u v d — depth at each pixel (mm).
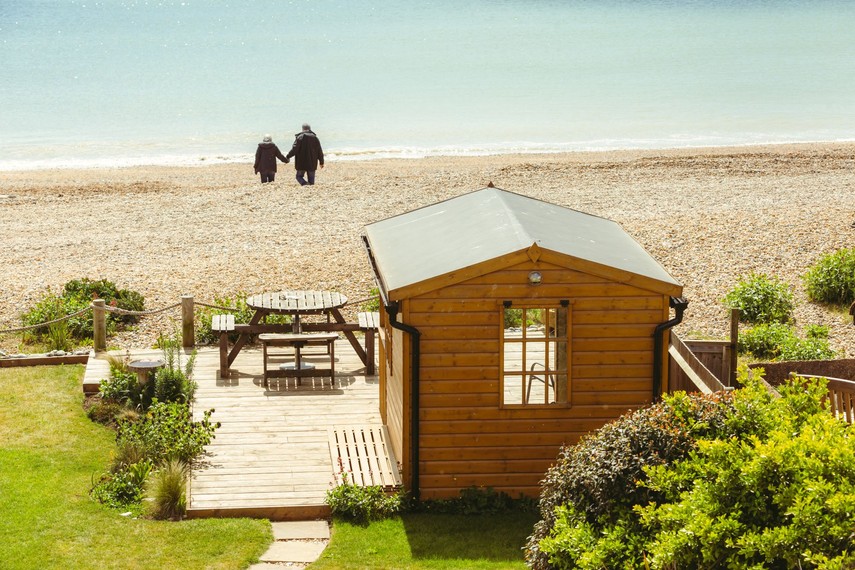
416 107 72438
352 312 25938
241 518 15000
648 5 185000
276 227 34969
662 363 15555
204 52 111625
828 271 26266
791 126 65000
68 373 21219
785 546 9211
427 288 14969
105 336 22516
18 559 13383
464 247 16031
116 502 15258
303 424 18438
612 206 36938
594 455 11648
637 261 16141
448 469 15516
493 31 135750
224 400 19578
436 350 15211
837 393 15883
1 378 20875
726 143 58875
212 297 26906
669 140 60094
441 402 15344
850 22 146250
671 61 100375
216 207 38812
